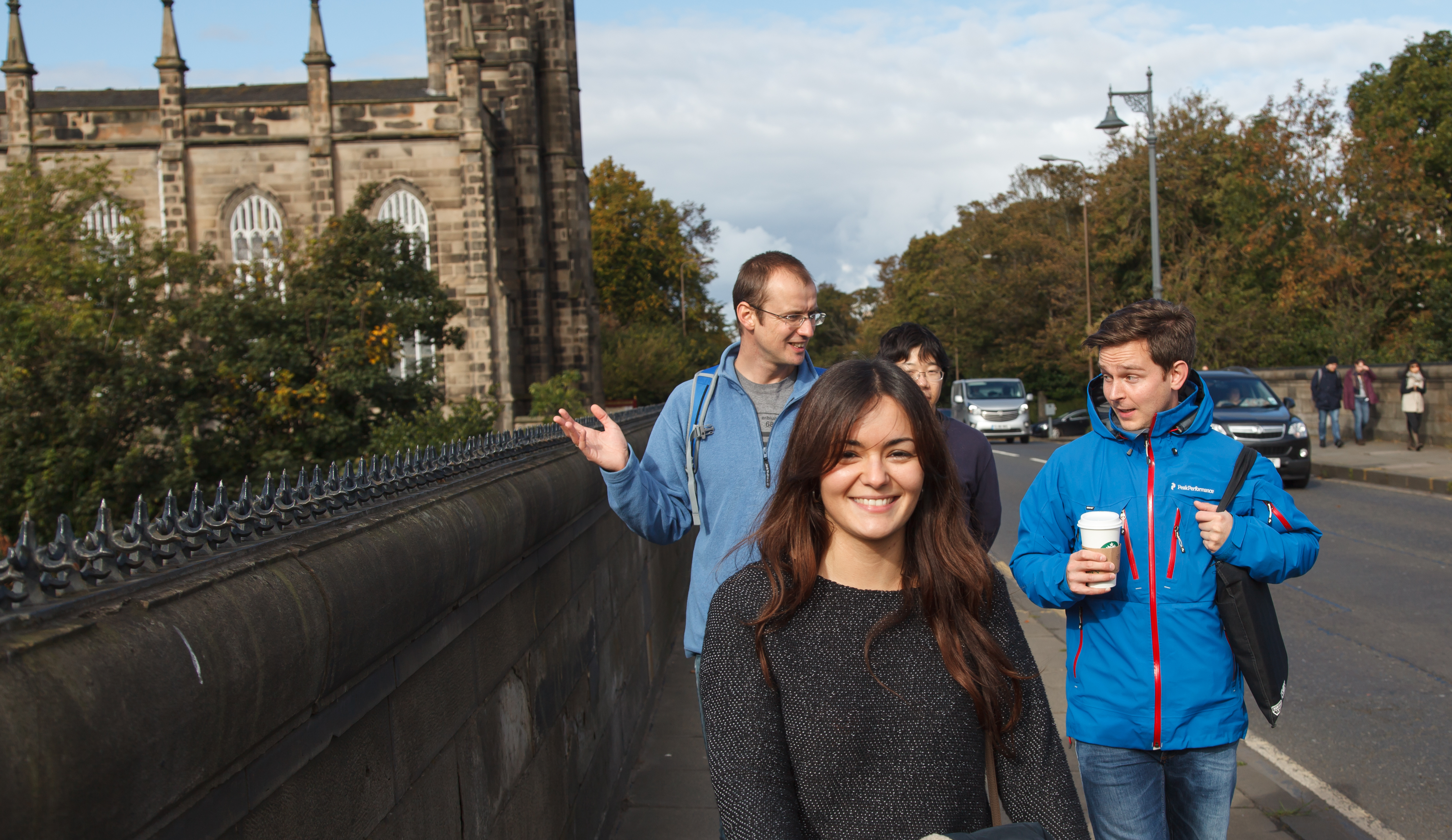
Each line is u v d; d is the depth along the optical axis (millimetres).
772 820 1757
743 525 3301
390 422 20125
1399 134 32312
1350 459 19609
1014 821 1928
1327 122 33500
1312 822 4578
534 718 3049
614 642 4762
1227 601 2836
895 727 1860
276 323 20203
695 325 75250
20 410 17594
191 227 33812
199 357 19266
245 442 19391
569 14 43375
